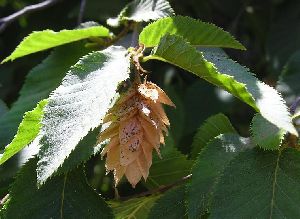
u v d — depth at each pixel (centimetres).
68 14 58
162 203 36
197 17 64
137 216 38
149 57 32
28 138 32
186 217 36
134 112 31
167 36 31
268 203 33
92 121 29
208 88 54
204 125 39
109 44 41
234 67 33
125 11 40
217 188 33
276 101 31
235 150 35
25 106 41
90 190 35
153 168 39
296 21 62
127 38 41
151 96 31
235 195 33
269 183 33
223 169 33
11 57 40
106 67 31
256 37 67
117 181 32
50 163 28
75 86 30
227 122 39
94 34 39
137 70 32
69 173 35
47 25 60
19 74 60
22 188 35
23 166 35
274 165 33
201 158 35
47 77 41
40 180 28
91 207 35
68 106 30
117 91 32
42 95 41
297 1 63
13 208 35
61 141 29
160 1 39
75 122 29
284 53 61
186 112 54
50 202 35
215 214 33
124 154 31
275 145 33
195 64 31
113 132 32
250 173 33
